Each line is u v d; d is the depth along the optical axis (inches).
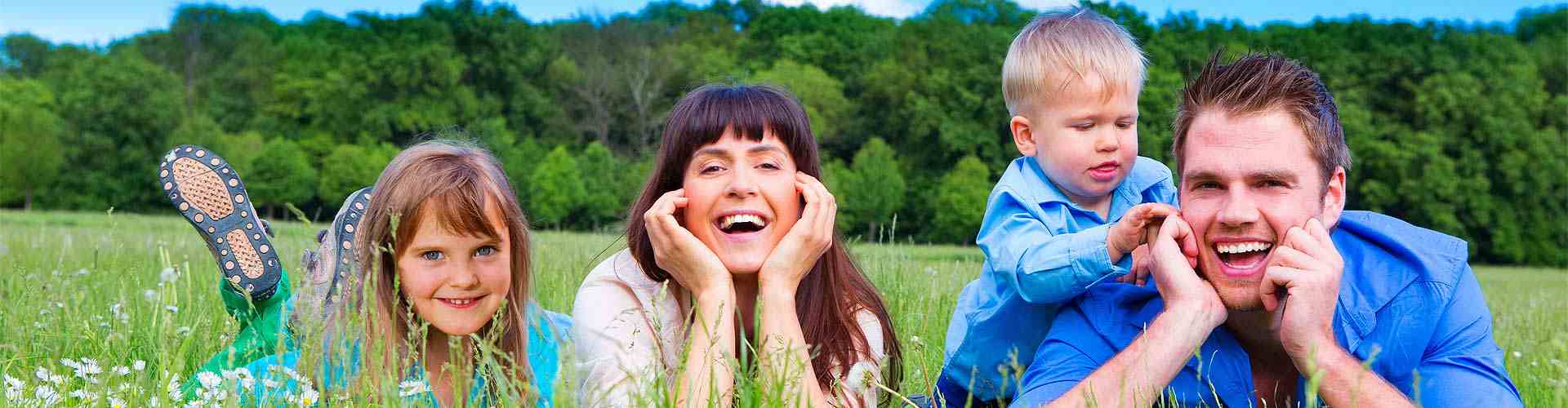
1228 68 90.4
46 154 2536.9
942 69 2657.5
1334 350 86.3
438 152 105.3
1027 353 114.9
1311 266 86.7
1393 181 2356.1
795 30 3294.8
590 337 101.5
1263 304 90.1
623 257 109.8
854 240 189.5
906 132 2696.9
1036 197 132.3
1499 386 90.7
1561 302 381.1
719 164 103.7
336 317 83.7
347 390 81.4
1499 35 2716.5
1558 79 2679.6
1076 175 133.5
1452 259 94.7
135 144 2573.8
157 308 137.9
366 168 2536.9
